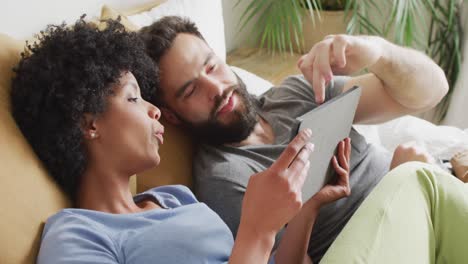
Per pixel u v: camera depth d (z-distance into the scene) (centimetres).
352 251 75
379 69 115
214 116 108
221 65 113
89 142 79
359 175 118
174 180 106
